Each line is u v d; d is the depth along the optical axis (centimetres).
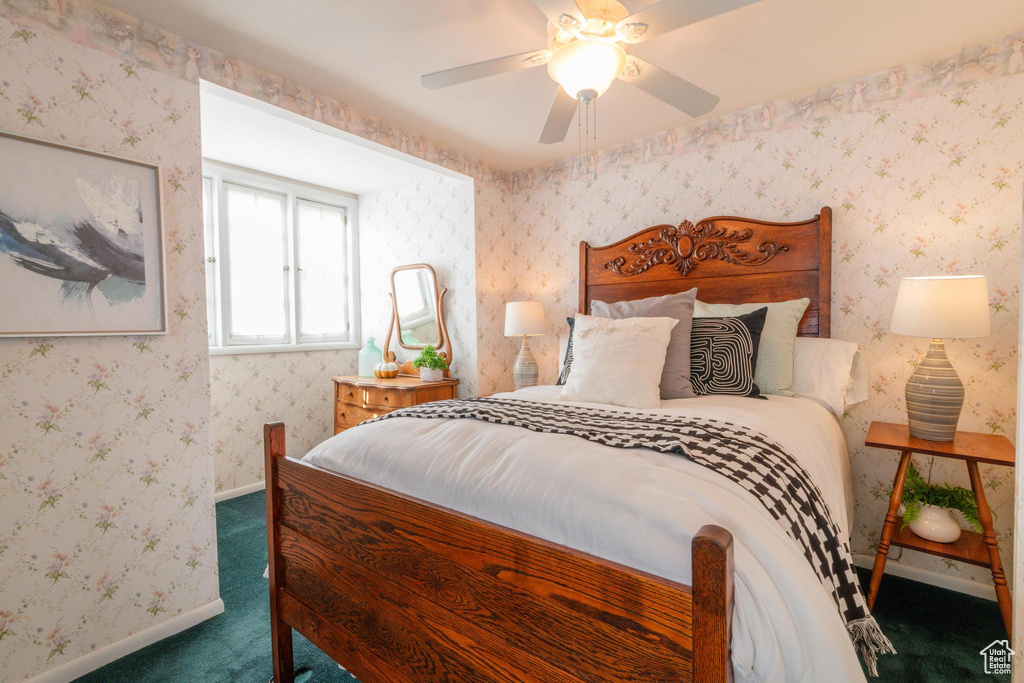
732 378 210
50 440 154
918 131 211
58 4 156
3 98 144
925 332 178
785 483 105
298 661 163
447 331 353
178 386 183
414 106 250
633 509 87
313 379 382
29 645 150
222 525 280
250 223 352
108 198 164
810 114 238
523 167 348
